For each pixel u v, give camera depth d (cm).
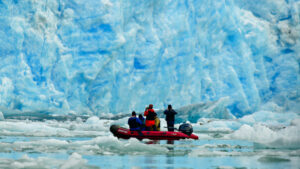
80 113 5181
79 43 5184
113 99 5559
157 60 5950
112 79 5428
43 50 4909
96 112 5362
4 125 2691
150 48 5850
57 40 5072
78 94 5178
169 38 6069
